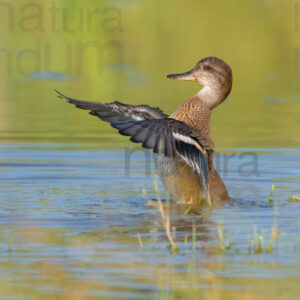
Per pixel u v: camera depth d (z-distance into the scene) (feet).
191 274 26.35
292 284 25.41
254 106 73.77
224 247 29.63
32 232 31.89
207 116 42.42
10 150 53.47
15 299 24.03
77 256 28.25
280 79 87.86
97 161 50.93
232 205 38.47
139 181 45.29
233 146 55.16
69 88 78.64
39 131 61.26
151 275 26.23
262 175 47.06
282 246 29.86
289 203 38.96
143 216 35.40
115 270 26.71
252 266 27.32
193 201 39.06
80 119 68.23
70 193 41.32
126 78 85.66
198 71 42.68
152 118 39.34
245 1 106.93
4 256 28.19
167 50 95.40
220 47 96.84
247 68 91.97
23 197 39.99
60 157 51.78
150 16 102.47
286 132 60.70
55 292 24.59
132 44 96.58
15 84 82.58
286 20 103.65
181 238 31.04
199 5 107.14
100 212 36.29
